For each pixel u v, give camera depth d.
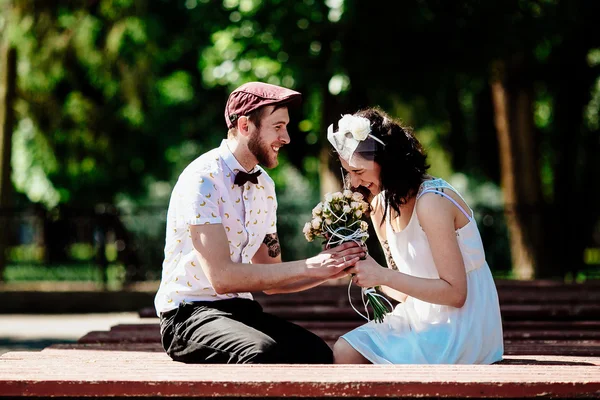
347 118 4.25
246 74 12.55
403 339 4.26
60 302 14.21
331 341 5.62
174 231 4.34
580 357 4.46
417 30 11.87
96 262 14.95
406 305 4.39
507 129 15.95
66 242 15.34
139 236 15.28
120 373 3.66
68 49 15.77
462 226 4.22
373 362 4.21
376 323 4.40
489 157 19.83
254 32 12.46
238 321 4.25
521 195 15.90
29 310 14.20
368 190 4.39
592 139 17.61
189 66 21.12
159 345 5.19
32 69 15.84
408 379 3.48
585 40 14.90
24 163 19.70
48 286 14.66
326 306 7.11
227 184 4.32
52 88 16.84
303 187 22.22
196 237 4.16
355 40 11.85
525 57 14.09
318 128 15.89
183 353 4.23
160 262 15.32
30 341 10.30
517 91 15.82
